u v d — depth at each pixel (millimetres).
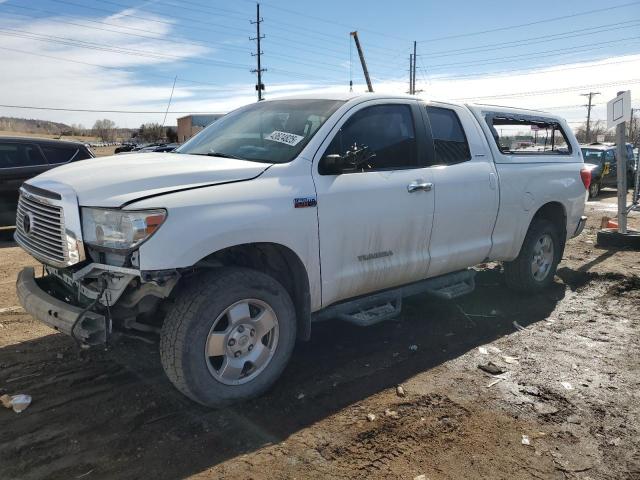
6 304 5527
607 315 5535
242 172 3521
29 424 3285
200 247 3176
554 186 5844
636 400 3754
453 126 4988
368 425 3359
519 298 6027
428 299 5934
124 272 3102
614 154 19141
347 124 4105
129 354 4293
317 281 3834
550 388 3904
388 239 4223
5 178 9438
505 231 5363
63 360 4164
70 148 10242
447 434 3285
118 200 3129
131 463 2939
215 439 3176
